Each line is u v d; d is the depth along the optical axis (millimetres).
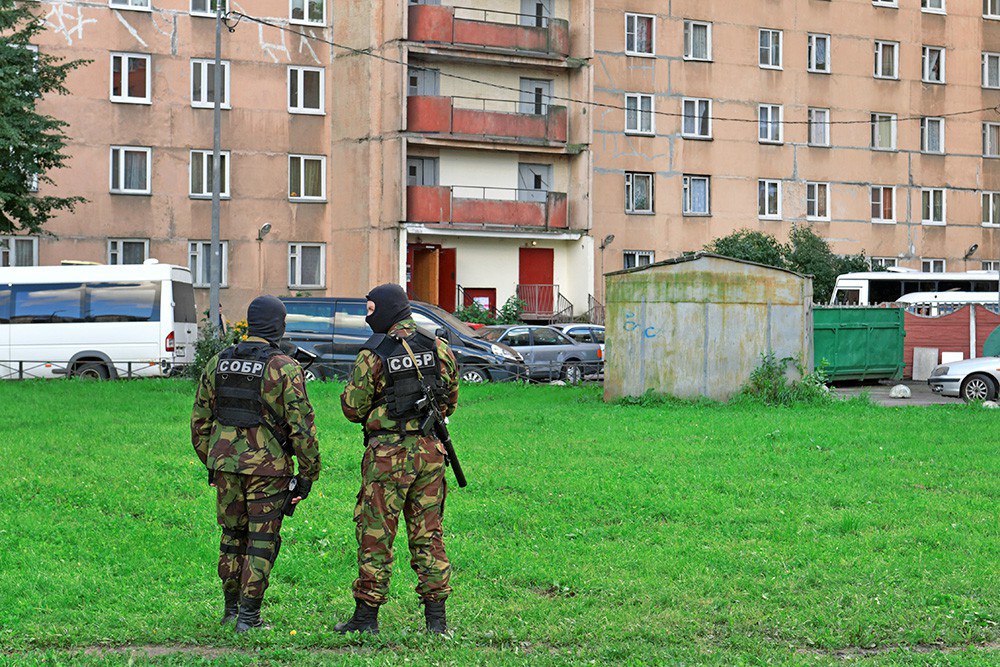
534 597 11664
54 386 35656
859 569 12844
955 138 79062
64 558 13109
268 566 10266
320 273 63156
